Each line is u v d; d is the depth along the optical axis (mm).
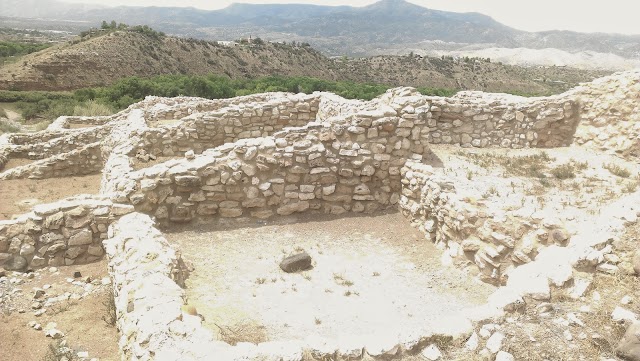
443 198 7879
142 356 4066
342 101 13648
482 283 6793
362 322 5688
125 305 4957
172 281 5234
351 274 7117
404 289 6656
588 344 4082
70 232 7254
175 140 13508
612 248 5305
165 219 8594
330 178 9375
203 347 4031
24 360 4973
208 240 8227
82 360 4941
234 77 90688
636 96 11820
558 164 11922
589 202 9445
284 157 9039
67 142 17031
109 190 8867
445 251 7695
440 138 13078
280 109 14703
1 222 7082
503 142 13227
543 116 13180
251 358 3904
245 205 8938
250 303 6109
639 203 6074
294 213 9281
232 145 8961
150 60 82938
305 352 4074
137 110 17594
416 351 4176
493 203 7156
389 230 8875
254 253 7789
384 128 9477
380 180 9656
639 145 11602
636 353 3811
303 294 6430
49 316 5848
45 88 67062
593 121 12820
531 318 4473
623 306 4535
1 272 6785
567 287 4883
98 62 75500
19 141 17297
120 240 6270
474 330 4336
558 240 6180
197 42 97250
